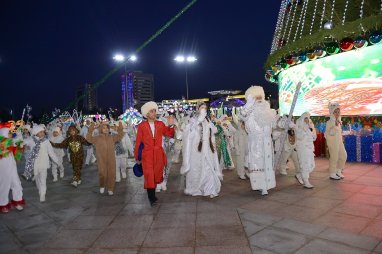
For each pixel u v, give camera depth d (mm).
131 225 5406
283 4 15609
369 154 9977
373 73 10742
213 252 4246
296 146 7387
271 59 13570
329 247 4172
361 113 11023
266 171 6867
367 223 4918
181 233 4930
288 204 6082
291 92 13531
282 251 4148
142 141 6578
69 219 5938
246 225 5105
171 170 10633
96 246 4629
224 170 10094
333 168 7906
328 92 11945
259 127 6855
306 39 11492
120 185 8719
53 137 10539
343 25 10336
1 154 6480
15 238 5145
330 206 5812
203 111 6953
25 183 9625
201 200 6707
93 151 13172
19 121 10133
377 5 12430
